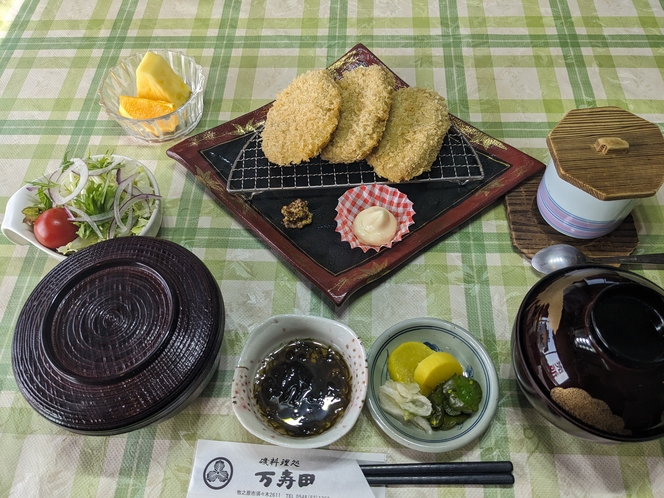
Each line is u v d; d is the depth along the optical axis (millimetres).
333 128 476
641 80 574
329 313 441
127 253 379
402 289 451
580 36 613
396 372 376
